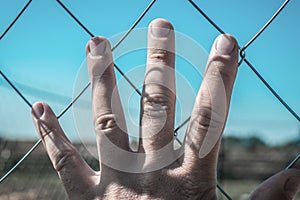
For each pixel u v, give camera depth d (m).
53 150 0.33
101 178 0.32
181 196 0.30
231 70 0.30
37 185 1.35
